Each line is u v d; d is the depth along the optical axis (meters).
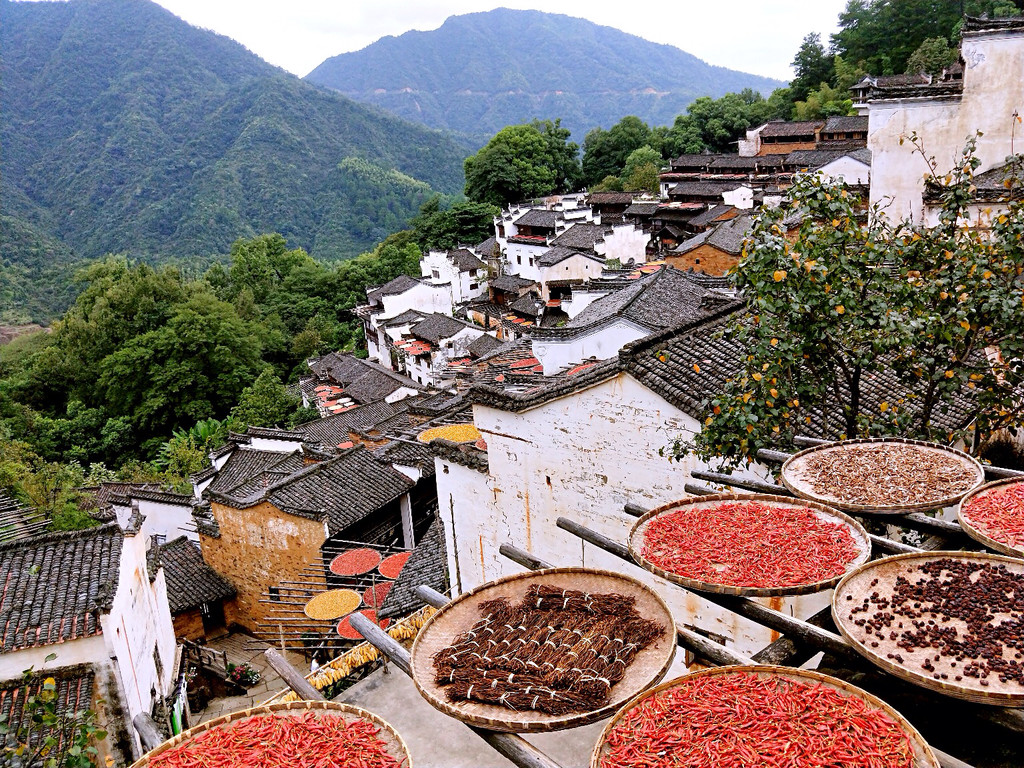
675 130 85.38
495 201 81.25
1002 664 3.99
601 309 22.52
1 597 12.86
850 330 9.70
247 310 67.81
